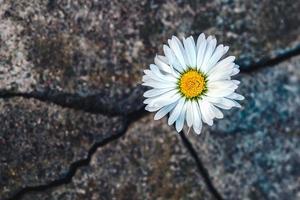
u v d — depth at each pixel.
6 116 0.25
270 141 0.27
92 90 0.25
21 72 0.24
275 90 0.27
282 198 0.27
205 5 0.25
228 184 0.27
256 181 0.27
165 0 0.25
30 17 0.24
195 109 0.21
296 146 0.27
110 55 0.25
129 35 0.25
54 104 0.25
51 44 0.25
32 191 0.25
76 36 0.25
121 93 0.25
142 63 0.25
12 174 0.25
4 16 0.24
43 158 0.25
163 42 0.25
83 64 0.25
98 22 0.25
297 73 0.27
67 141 0.25
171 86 0.21
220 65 0.21
